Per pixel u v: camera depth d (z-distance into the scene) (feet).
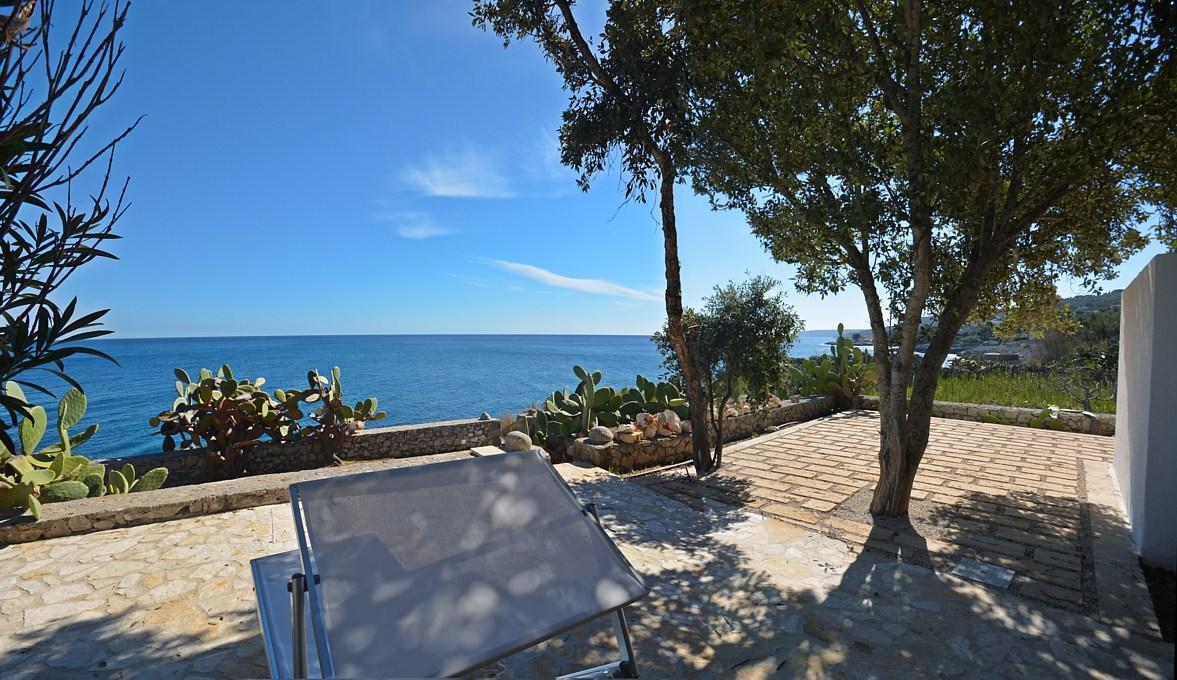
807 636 11.76
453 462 9.56
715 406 35.73
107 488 22.91
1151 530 15.56
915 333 18.53
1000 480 24.29
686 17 18.52
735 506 20.98
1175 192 17.10
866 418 40.98
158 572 14.88
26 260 5.82
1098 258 20.51
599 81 23.88
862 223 16.51
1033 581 14.49
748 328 26.07
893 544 17.11
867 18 16.87
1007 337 24.43
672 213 25.84
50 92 5.36
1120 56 13.85
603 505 21.03
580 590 8.11
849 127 17.35
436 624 7.13
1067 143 15.47
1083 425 34.96
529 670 10.54
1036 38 13.79
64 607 12.95
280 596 9.11
